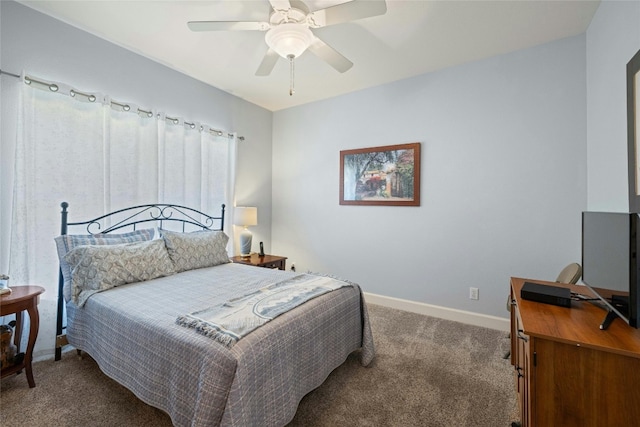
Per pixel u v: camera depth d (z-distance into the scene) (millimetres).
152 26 2260
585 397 1048
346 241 3623
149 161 2719
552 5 1984
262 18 2154
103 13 2104
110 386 1801
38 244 2088
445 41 2434
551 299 1430
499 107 2672
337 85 3348
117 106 2484
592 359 1036
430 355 2230
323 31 2285
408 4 1972
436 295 3020
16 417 1533
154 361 1400
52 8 2053
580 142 2352
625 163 1652
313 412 1617
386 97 3285
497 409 1644
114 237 2340
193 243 2658
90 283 1960
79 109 2271
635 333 1105
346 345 1971
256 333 1346
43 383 1817
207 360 1200
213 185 3387
